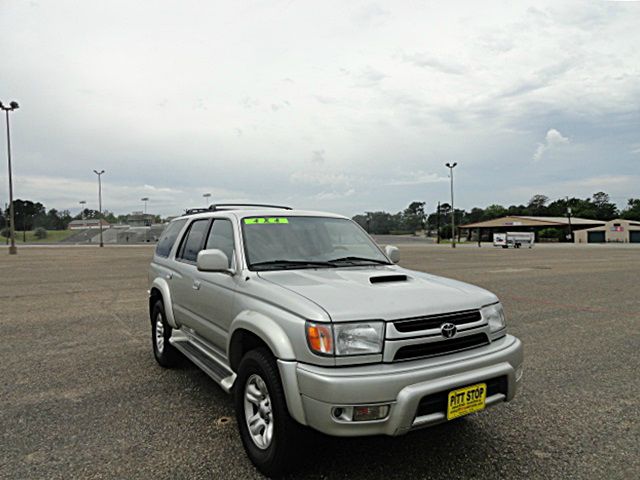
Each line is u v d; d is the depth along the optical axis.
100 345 6.46
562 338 6.81
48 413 4.02
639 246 54.25
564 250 42.50
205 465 3.13
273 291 3.15
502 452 3.32
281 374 2.80
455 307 3.04
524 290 12.47
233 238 3.98
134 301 10.48
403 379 2.62
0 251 38.53
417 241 83.94
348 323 2.72
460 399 2.81
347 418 2.57
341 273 3.63
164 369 5.31
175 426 3.76
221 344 3.83
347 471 3.03
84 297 11.10
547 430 3.70
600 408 4.16
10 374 5.12
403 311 2.85
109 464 3.14
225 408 4.15
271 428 2.97
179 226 5.58
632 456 3.28
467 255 32.91
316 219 4.49
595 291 12.23
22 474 3.01
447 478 2.96
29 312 9.05
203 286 4.14
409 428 2.63
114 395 4.46
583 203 127.00
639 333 7.14
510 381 3.07
